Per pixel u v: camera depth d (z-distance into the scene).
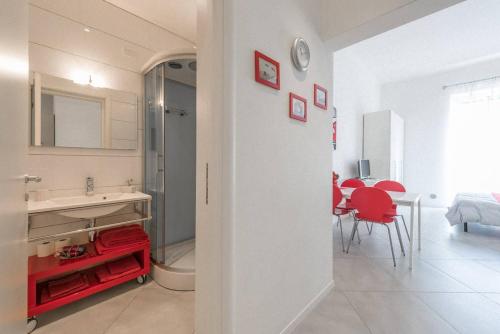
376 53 4.55
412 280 2.08
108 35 2.21
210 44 1.06
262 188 1.24
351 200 2.63
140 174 2.46
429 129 5.68
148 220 2.32
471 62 4.95
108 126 2.22
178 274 1.95
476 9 3.22
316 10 1.73
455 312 1.63
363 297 1.82
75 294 1.67
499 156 4.88
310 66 1.65
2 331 0.64
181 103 2.93
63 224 2.00
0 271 0.62
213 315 1.06
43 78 1.88
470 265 2.39
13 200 0.75
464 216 3.36
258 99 1.21
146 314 1.64
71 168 2.02
